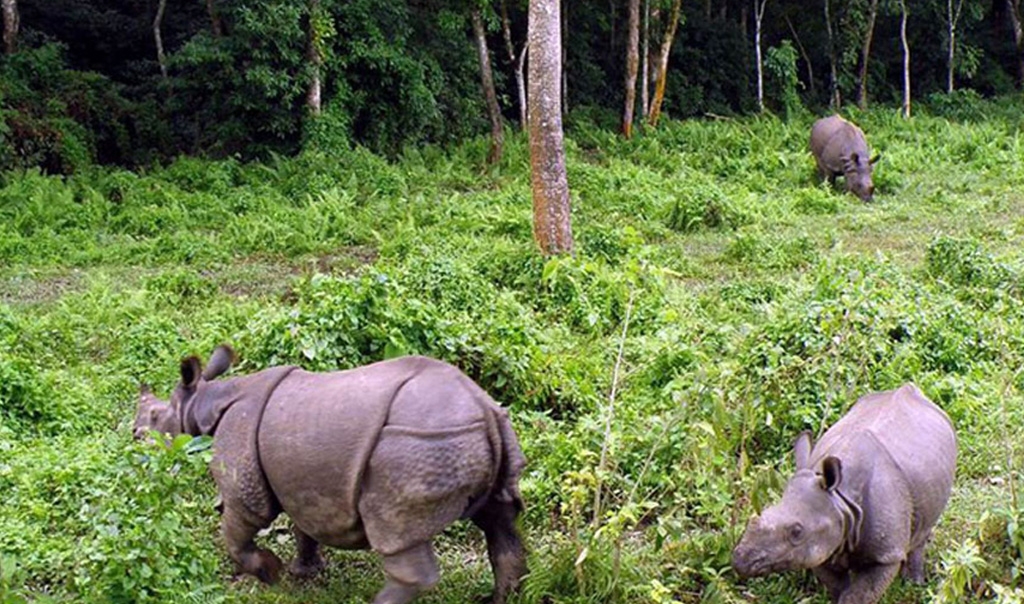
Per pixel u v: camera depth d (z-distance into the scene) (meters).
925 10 35.00
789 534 5.54
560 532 7.12
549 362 9.43
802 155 24.61
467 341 9.32
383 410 5.76
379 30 24.86
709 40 32.81
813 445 6.70
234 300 13.83
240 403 6.19
